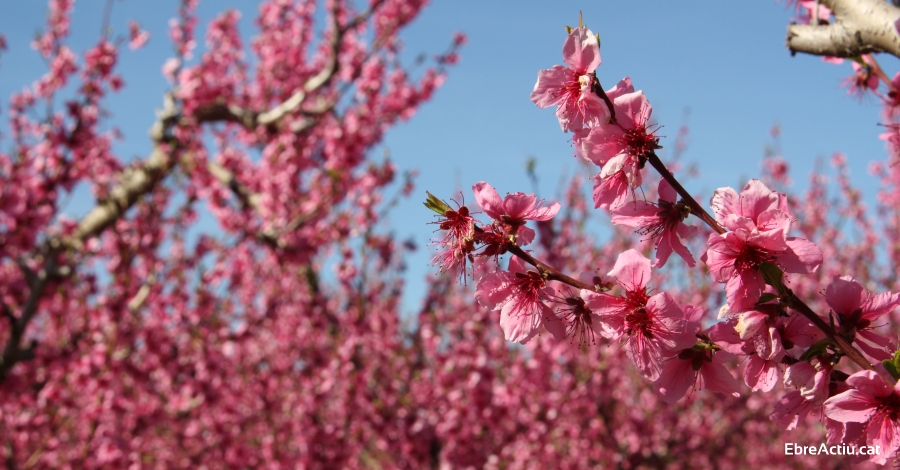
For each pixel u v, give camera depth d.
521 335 1.87
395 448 9.32
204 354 9.78
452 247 1.91
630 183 1.74
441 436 9.09
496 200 1.85
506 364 10.00
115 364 8.80
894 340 1.70
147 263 10.22
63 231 9.73
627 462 10.49
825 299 1.73
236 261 11.34
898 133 2.46
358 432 9.26
